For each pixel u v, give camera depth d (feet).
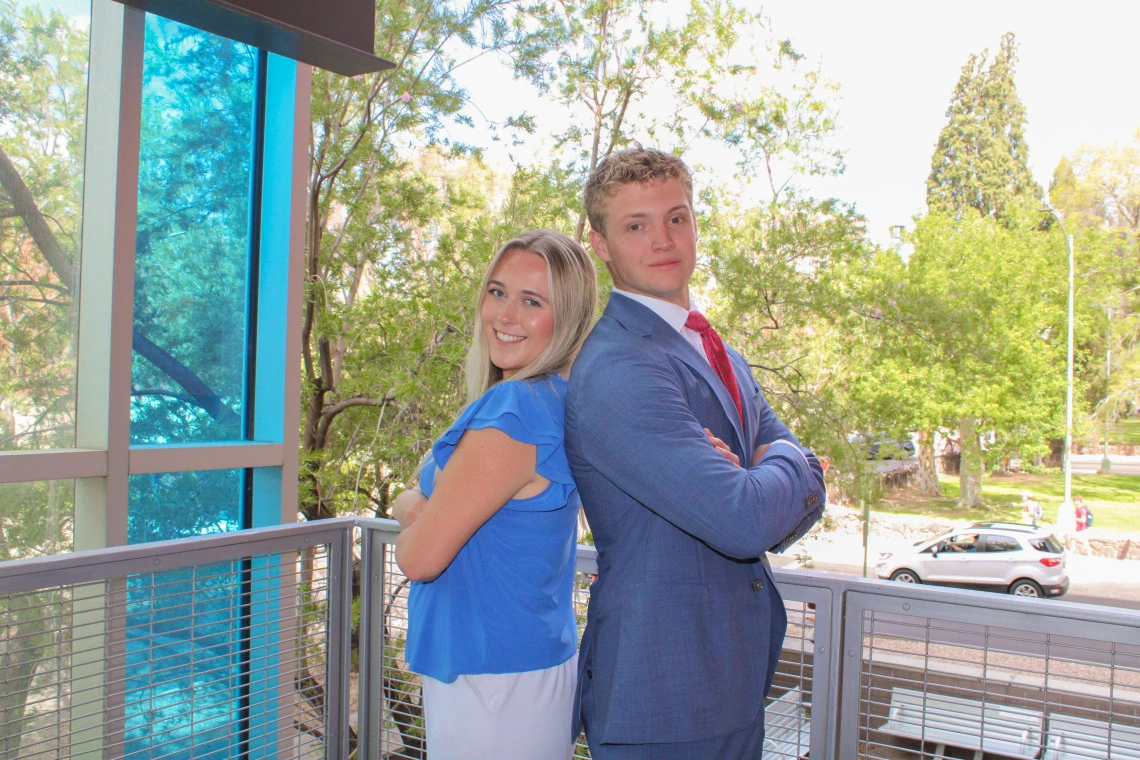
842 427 31.27
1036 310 64.85
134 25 8.55
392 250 26.03
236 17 8.39
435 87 25.34
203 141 10.05
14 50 8.43
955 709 4.79
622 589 4.03
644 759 3.87
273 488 10.28
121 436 8.43
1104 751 4.36
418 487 4.97
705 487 3.63
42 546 8.46
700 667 3.89
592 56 30.45
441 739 4.43
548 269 4.50
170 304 9.72
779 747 5.34
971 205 102.89
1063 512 77.87
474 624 4.30
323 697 6.73
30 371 8.43
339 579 6.79
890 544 68.80
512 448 4.08
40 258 8.52
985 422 63.46
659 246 4.35
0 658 6.80
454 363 21.99
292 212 10.41
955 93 106.52
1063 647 4.52
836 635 5.16
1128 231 86.22
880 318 31.91
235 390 10.41
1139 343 85.40
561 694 4.45
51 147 8.62
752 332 31.68
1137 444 94.27
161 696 5.57
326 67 10.02
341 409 24.31
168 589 8.13
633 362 3.97
